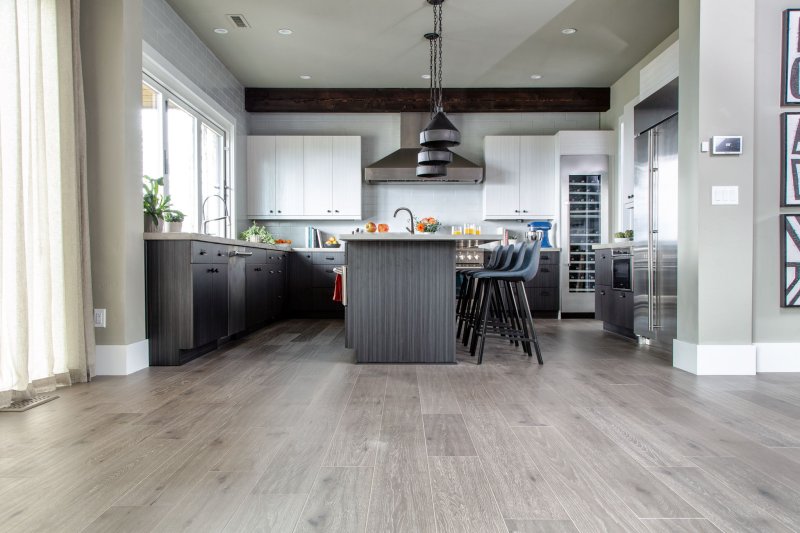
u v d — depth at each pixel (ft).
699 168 10.44
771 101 10.59
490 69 19.29
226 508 4.69
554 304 21.42
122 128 10.36
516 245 13.41
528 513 4.60
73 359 9.55
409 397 8.61
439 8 14.39
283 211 21.68
